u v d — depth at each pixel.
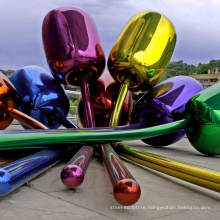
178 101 2.95
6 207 1.27
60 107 3.04
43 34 2.71
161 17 2.72
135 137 2.20
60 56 2.61
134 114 3.06
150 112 2.96
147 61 2.64
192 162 2.62
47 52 2.70
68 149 2.22
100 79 3.15
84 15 2.69
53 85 3.04
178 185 1.78
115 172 1.40
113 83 3.12
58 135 1.88
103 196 1.48
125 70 2.73
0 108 2.76
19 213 1.21
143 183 1.79
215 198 1.54
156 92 3.03
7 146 1.70
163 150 3.44
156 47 2.65
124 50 2.64
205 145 2.76
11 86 2.84
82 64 2.63
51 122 3.05
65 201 1.38
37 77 3.03
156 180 1.87
